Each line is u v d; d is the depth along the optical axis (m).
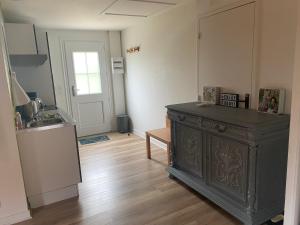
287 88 1.99
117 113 5.21
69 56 4.62
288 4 1.91
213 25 2.63
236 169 2.00
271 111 2.07
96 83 4.97
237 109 2.34
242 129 1.86
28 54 3.37
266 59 2.13
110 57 4.99
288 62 1.96
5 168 2.06
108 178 2.97
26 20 3.55
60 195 2.49
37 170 2.33
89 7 2.99
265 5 2.08
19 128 2.34
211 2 2.64
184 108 2.52
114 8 3.08
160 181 2.85
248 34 2.25
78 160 2.50
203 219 2.11
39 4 2.77
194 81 3.05
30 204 2.37
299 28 1.41
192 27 2.96
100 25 4.23
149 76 4.11
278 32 2.01
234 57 2.43
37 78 3.74
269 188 1.94
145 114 4.45
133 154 3.78
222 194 2.19
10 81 2.70
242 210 1.97
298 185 1.56
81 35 4.66
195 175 2.53
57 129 2.36
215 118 2.08
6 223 2.13
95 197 2.54
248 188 1.90
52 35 4.42
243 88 2.38
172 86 3.53
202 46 2.83
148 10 3.30
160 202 2.40
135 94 4.72
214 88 2.69
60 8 2.98
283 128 1.89
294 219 1.61
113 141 4.52
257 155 1.81
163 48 3.60
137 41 4.32
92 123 5.04
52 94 3.86
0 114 1.98
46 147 2.34
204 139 2.30
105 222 2.12
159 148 4.01
